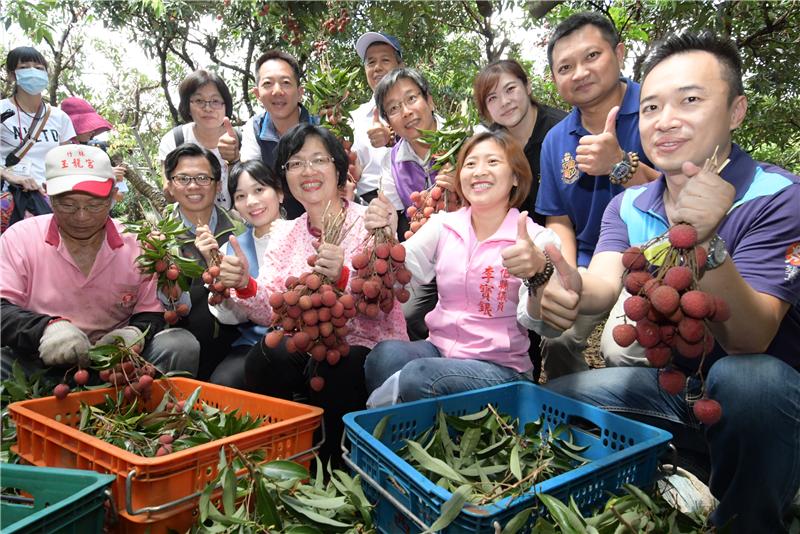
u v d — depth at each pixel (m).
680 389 1.53
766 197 1.70
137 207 8.38
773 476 1.64
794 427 1.60
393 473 1.59
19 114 4.30
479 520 1.36
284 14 6.05
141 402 2.37
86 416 2.13
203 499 1.59
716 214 1.39
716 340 1.81
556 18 6.32
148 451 2.02
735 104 1.68
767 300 1.60
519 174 2.30
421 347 2.37
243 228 3.09
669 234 1.43
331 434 2.46
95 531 1.55
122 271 2.58
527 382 2.14
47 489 1.61
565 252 2.78
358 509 1.68
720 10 4.91
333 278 2.23
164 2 7.31
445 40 8.98
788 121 6.57
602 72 2.53
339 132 3.66
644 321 1.49
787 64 5.81
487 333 2.27
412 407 1.93
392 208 2.28
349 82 3.73
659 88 1.67
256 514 1.64
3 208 3.88
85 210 2.34
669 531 1.53
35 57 4.24
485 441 1.99
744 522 1.72
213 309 2.76
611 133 2.29
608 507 1.53
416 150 3.51
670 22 5.28
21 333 2.32
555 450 1.91
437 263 2.41
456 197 2.85
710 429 1.70
